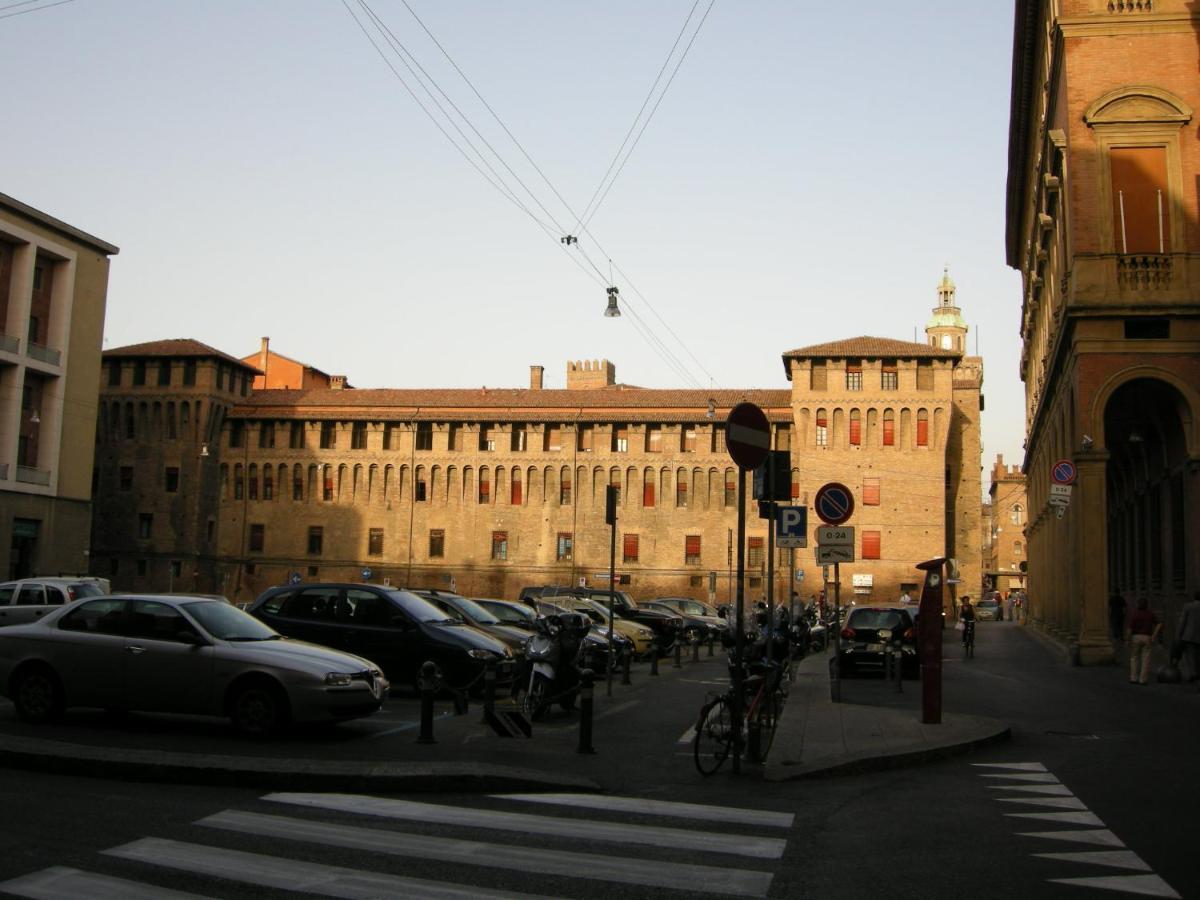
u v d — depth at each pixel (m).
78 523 64.38
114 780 10.62
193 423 83.31
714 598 70.62
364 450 84.38
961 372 133.00
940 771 12.82
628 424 81.94
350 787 10.48
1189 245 29.20
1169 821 9.75
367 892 7.07
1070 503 30.27
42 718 14.44
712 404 78.88
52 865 7.50
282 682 13.71
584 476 82.12
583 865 7.85
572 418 81.69
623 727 16.55
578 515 81.69
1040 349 50.41
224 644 14.06
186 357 83.75
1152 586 34.47
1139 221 29.55
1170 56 29.95
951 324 168.62
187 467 83.00
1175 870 7.94
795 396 78.44
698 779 11.87
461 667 18.44
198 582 82.19
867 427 77.69
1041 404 44.16
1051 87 34.78
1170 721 17.83
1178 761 13.59
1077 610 30.77
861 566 76.38
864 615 27.16
